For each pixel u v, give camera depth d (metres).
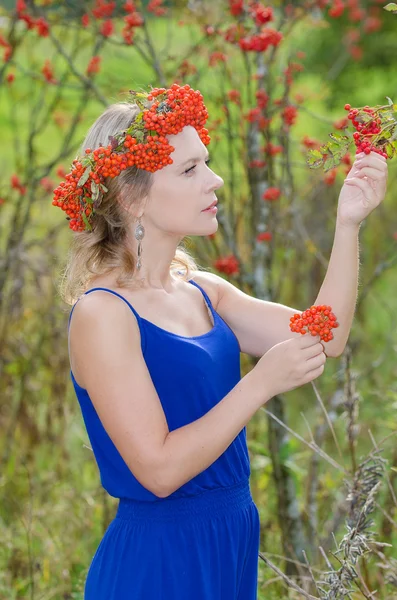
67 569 4.25
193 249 4.82
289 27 4.95
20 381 5.43
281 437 4.14
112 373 2.35
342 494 4.22
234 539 2.55
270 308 2.75
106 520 4.33
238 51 5.10
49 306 5.39
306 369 2.38
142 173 2.47
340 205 2.54
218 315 2.68
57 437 5.24
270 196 4.21
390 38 9.05
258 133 4.48
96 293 2.42
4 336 5.34
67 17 5.09
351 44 8.31
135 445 2.32
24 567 4.20
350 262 2.55
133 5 4.75
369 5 8.84
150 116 2.41
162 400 2.46
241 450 2.64
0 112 9.76
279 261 6.46
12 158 8.81
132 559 2.47
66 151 5.15
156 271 2.56
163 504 2.47
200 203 2.48
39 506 4.83
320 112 10.17
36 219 6.32
